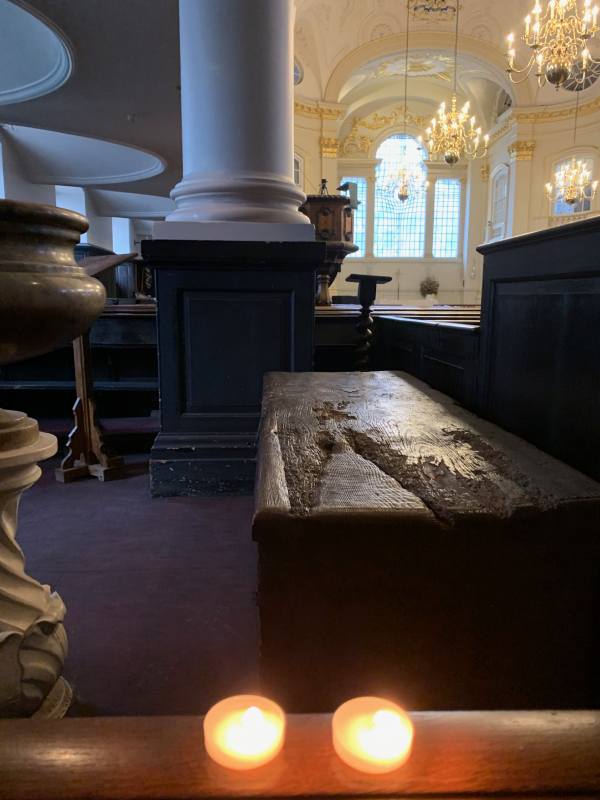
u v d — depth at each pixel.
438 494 0.96
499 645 0.94
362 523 0.88
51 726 0.72
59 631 1.17
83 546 2.24
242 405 2.95
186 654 1.50
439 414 1.62
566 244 1.30
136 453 3.80
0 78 7.07
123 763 0.66
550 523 0.90
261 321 2.90
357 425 1.48
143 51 5.82
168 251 2.76
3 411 1.12
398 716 0.67
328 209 5.20
